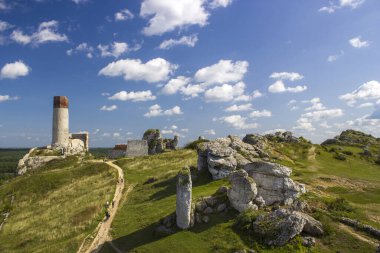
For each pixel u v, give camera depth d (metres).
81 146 134.38
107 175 82.31
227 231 39.47
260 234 37.53
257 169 46.50
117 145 119.19
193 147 104.12
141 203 57.38
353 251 34.19
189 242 38.97
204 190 53.28
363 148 112.62
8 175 163.62
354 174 67.94
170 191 59.97
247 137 85.69
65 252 44.09
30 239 52.47
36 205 71.62
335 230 37.38
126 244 42.62
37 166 108.81
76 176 85.88
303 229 37.62
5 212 71.50
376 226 38.53
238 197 42.91
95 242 45.19
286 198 44.69
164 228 42.88
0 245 53.34
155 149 116.06
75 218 56.72
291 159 78.69
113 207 58.59
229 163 59.62
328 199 44.81
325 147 99.88
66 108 129.50
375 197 49.84
